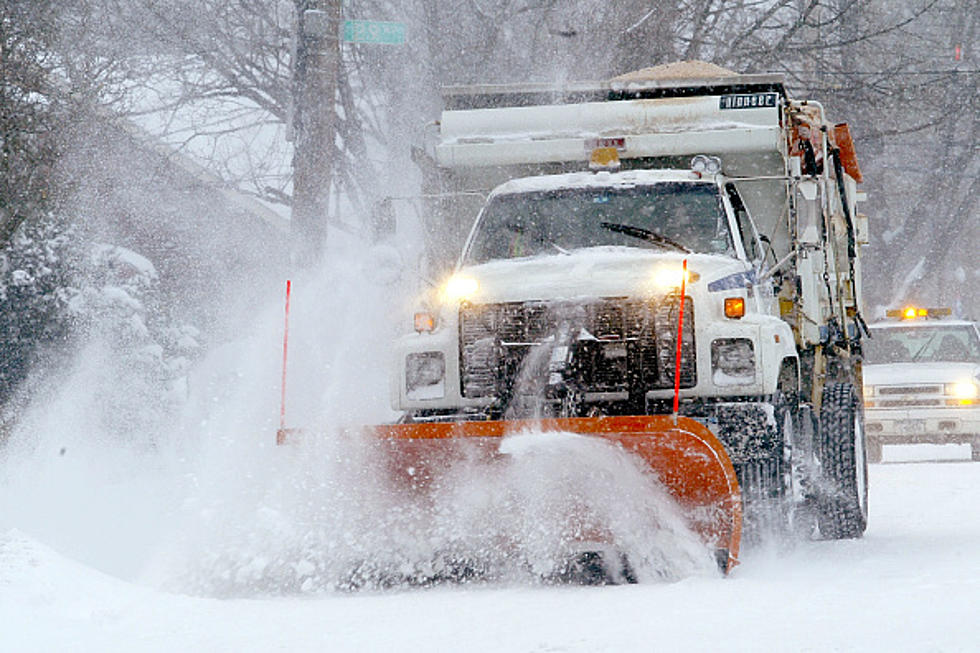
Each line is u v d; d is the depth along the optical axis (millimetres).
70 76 58781
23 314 56562
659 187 36344
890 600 23656
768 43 98000
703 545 28312
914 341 78438
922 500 49281
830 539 40031
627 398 31375
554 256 34438
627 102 40250
